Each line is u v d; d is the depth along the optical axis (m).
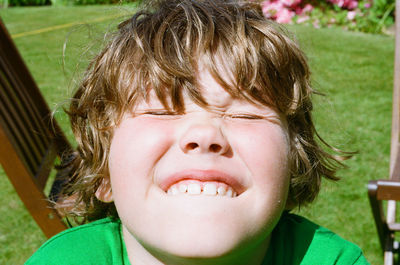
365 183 2.96
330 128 3.36
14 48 2.34
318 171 1.45
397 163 2.25
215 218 0.97
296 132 1.31
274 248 1.28
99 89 1.28
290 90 1.24
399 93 2.43
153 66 1.09
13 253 2.43
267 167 1.03
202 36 1.13
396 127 2.43
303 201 1.44
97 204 1.44
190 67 1.08
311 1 6.34
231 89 1.07
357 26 6.08
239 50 1.13
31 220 2.71
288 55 1.24
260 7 1.45
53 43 5.71
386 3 6.11
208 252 0.97
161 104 1.06
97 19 6.59
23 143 1.98
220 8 1.26
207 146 0.99
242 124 1.07
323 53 5.13
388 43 5.59
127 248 1.22
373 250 2.42
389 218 2.35
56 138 2.31
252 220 1.01
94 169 1.32
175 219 0.98
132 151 1.03
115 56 1.21
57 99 3.98
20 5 8.30
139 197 1.02
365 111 3.91
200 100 1.05
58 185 2.04
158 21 1.22
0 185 3.08
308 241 1.29
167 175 1.00
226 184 1.01
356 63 4.91
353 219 2.63
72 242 1.25
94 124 1.29
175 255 0.98
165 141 1.02
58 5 8.03
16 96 2.20
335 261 1.26
